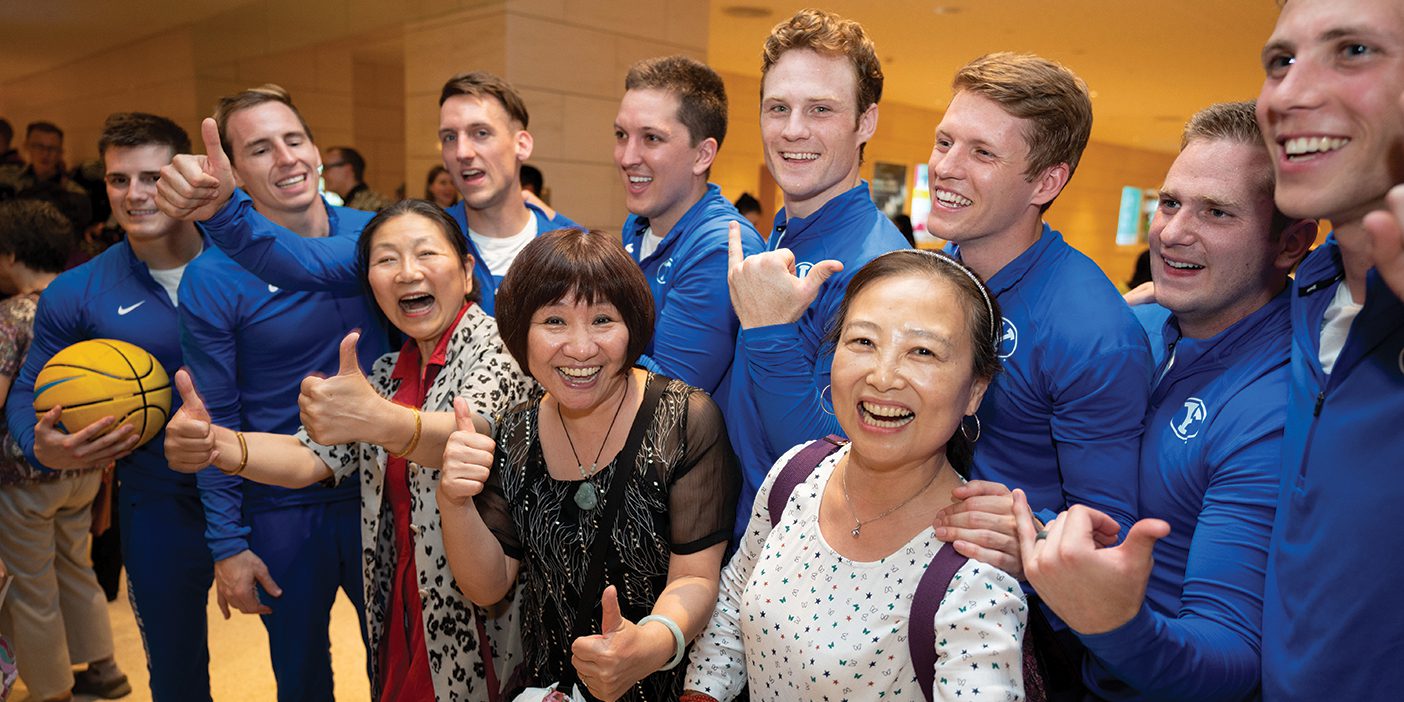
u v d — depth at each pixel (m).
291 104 2.37
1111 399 1.32
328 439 1.44
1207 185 1.28
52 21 10.16
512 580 1.52
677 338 1.83
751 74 12.55
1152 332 1.57
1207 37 8.45
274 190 2.29
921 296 1.08
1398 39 0.89
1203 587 1.13
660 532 1.41
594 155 6.89
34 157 6.46
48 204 2.84
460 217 2.57
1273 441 1.18
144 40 11.23
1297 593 1.03
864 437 1.08
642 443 1.40
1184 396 1.34
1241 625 1.09
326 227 2.45
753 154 13.05
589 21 6.71
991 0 7.46
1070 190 20.06
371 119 11.01
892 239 1.69
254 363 2.15
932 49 9.87
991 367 1.12
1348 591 0.97
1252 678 1.05
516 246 2.53
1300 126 0.96
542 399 1.54
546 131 6.57
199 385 2.10
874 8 7.98
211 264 2.07
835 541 1.17
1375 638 0.95
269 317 2.10
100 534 3.42
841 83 1.69
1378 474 0.96
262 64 9.39
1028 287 1.44
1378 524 0.95
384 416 1.48
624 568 1.41
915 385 1.04
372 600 1.85
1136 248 22.45
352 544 2.22
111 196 2.18
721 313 1.82
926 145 15.80
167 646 2.30
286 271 1.96
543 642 1.50
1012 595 1.01
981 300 1.11
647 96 2.06
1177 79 11.23
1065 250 1.46
